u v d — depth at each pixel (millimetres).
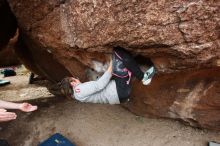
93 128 4977
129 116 5137
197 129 4668
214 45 3049
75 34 3893
